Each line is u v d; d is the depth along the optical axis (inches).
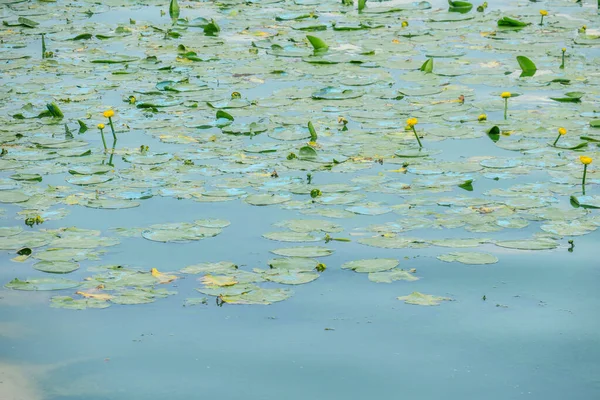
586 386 242.5
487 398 237.1
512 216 345.4
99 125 416.5
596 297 288.5
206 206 360.2
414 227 336.8
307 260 313.4
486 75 533.0
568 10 709.9
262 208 356.8
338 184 378.3
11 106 485.7
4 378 247.9
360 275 303.0
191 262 313.7
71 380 247.1
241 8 732.7
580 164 396.2
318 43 592.1
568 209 351.3
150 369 252.2
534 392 239.9
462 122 454.0
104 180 385.7
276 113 470.0
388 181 381.1
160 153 414.6
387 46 603.8
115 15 711.7
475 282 298.7
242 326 274.1
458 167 393.7
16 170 396.8
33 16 709.9
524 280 299.3
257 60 574.2
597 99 486.0
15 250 321.7
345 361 255.4
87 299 289.6
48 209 357.4
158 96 501.7
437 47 599.5
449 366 252.7
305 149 411.5
